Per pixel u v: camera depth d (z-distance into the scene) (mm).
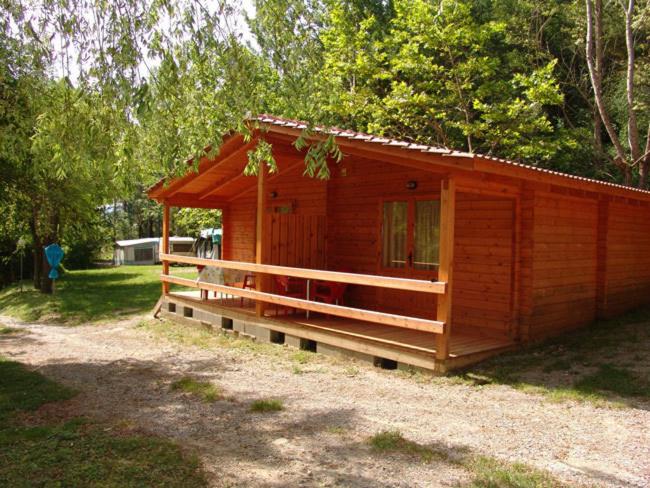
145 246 35844
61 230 19531
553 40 20797
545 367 6973
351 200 10328
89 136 6484
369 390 6359
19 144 9273
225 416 5453
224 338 9836
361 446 4586
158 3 6125
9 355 9297
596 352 7598
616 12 18375
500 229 8117
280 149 9508
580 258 9148
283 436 4848
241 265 9602
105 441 4684
